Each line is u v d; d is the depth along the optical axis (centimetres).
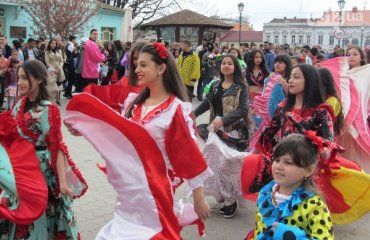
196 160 315
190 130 322
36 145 389
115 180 323
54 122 385
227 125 535
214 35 2708
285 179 307
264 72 818
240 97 554
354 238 525
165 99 336
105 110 316
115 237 316
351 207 471
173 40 2694
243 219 555
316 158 310
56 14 2197
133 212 322
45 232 391
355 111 634
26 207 371
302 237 282
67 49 1512
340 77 652
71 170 402
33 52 1525
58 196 397
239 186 536
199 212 322
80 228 520
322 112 447
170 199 320
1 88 1161
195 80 1389
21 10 2438
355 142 645
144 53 336
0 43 1306
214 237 506
